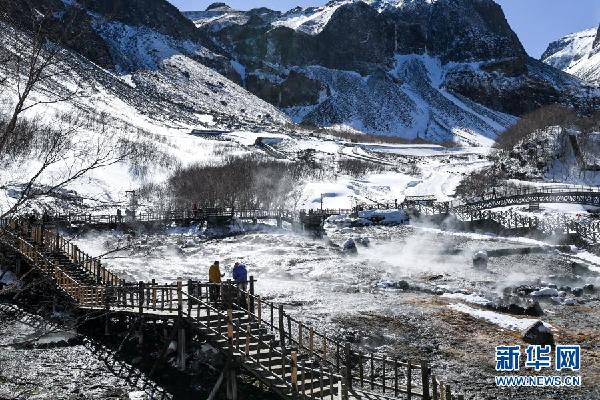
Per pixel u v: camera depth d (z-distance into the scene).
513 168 111.75
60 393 17.48
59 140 11.38
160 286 20.56
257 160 105.50
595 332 25.81
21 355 20.03
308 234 58.47
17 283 9.12
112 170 75.12
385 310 27.69
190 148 114.38
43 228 30.59
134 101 163.50
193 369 19.36
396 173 116.94
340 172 111.12
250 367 16.58
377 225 67.38
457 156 154.38
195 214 59.56
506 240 56.78
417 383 19.08
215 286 20.78
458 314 27.42
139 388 18.19
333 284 34.72
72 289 24.23
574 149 111.25
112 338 22.33
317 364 18.17
